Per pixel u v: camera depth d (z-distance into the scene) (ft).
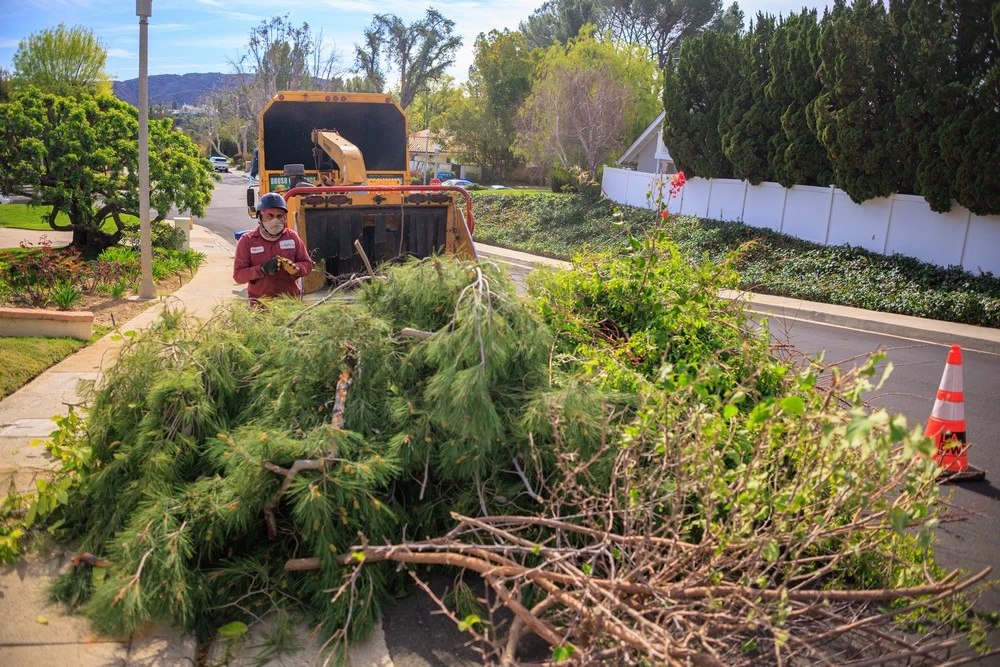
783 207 67.21
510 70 184.75
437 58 286.66
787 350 21.47
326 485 12.62
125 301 40.93
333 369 14.65
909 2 53.01
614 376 15.62
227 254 70.18
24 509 15.70
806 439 11.94
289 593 13.08
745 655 11.61
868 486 11.19
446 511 13.74
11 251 55.72
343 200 26.45
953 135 49.42
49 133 54.49
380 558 12.17
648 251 19.85
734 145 69.92
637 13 232.53
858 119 55.62
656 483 11.76
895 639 11.19
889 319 44.50
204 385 15.12
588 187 95.14
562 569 12.17
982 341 38.81
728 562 11.37
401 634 12.62
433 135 204.03
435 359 14.08
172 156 59.77
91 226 57.93
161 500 13.01
